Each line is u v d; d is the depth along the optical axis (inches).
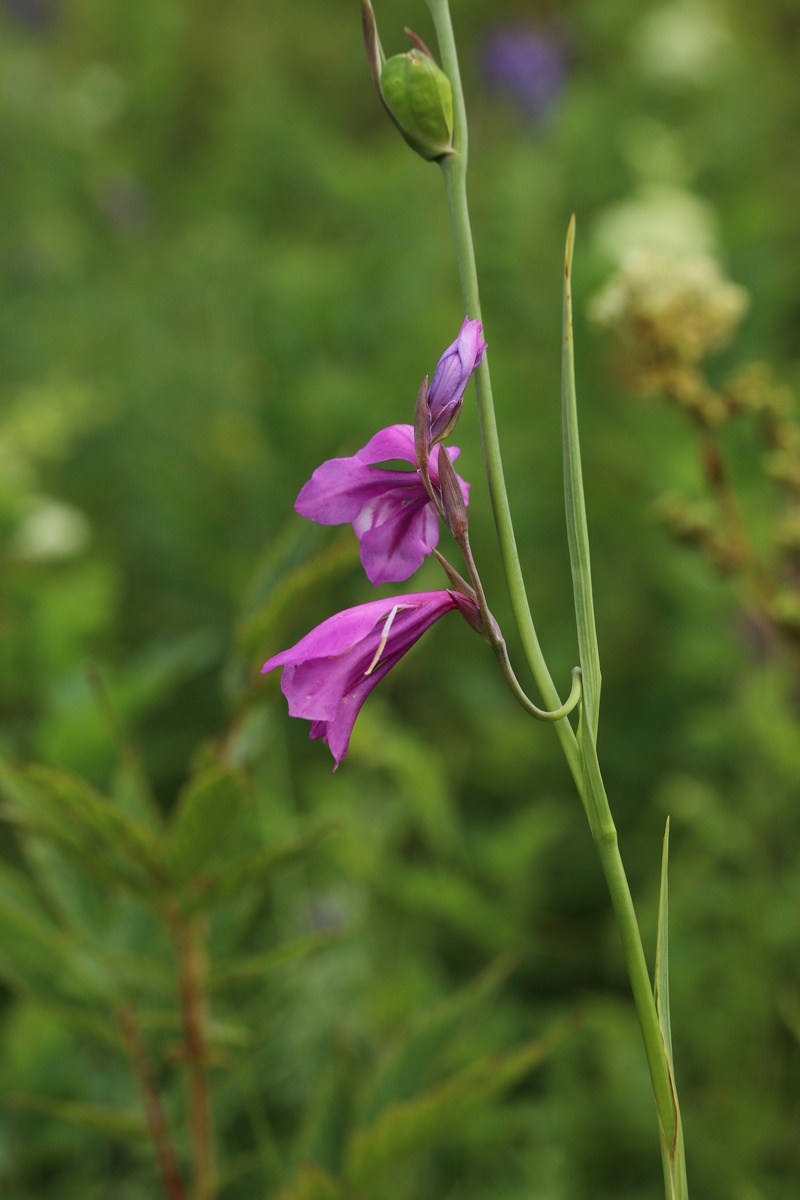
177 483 75.4
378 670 26.8
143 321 93.7
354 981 47.7
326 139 118.3
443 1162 44.8
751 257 83.3
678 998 49.6
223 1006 35.2
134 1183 41.3
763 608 43.0
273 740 58.8
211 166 129.1
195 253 92.7
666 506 43.8
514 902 55.1
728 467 64.0
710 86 113.6
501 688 67.5
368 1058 45.4
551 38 132.6
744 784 53.6
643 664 68.2
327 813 52.7
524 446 76.2
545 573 73.4
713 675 60.5
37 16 145.1
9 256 106.0
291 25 151.8
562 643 69.2
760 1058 47.1
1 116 124.4
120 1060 38.1
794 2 143.4
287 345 78.5
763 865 50.1
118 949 32.5
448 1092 30.7
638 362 43.6
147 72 142.1
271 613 30.5
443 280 96.7
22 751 49.9
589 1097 47.7
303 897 50.4
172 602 74.4
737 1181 44.8
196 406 85.1
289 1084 43.8
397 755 54.3
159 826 31.8
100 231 118.4
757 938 48.3
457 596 26.5
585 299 76.8
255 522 74.7
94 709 43.3
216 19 151.3
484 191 107.4
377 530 26.8
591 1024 49.3
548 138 113.1
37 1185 39.8
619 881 26.7
